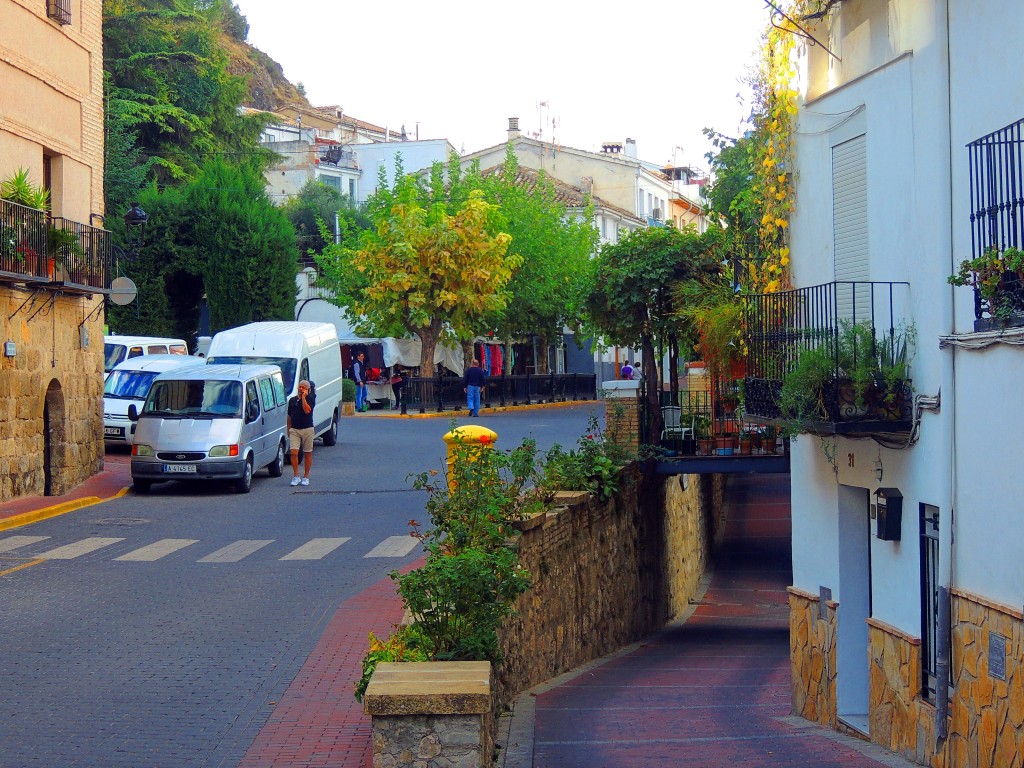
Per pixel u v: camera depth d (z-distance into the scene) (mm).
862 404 11500
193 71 62688
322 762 8406
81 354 24578
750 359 15203
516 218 51406
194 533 19172
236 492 24078
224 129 65250
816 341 12422
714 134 21344
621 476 20156
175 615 13227
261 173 67375
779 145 14438
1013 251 8906
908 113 11336
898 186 11578
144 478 23688
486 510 11414
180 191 51969
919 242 11125
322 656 11383
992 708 9375
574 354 66500
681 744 10523
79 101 24703
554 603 15516
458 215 45281
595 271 22484
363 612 13289
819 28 13594
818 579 13828
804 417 12070
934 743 10562
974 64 10031
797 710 14195
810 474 14109
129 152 55438
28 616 13133
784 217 14539
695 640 21531
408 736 7574
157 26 62781
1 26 21344
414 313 44531
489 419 41500
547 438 32844
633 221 70188
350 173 88438
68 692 10156
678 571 26203
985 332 9523
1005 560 9289
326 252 53250
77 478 24141
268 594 14414
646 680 15523
